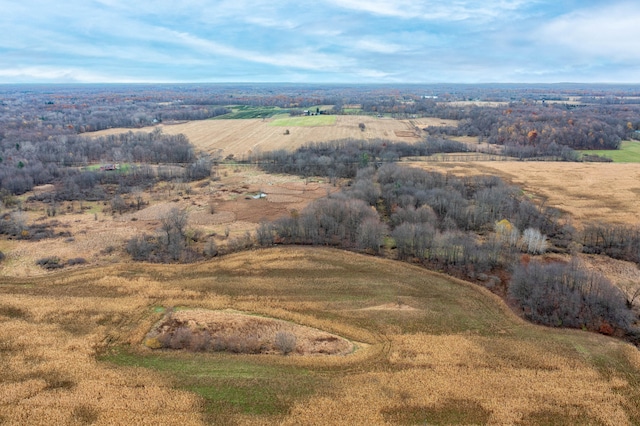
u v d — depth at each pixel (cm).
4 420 4462
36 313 6606
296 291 7406
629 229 9138
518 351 5772
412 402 4809
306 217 9400
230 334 6125
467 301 7125
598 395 4944
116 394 4872
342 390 4994
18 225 9844
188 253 8762
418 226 8744
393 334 6238
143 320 6488
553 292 6825
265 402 4791
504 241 8944
